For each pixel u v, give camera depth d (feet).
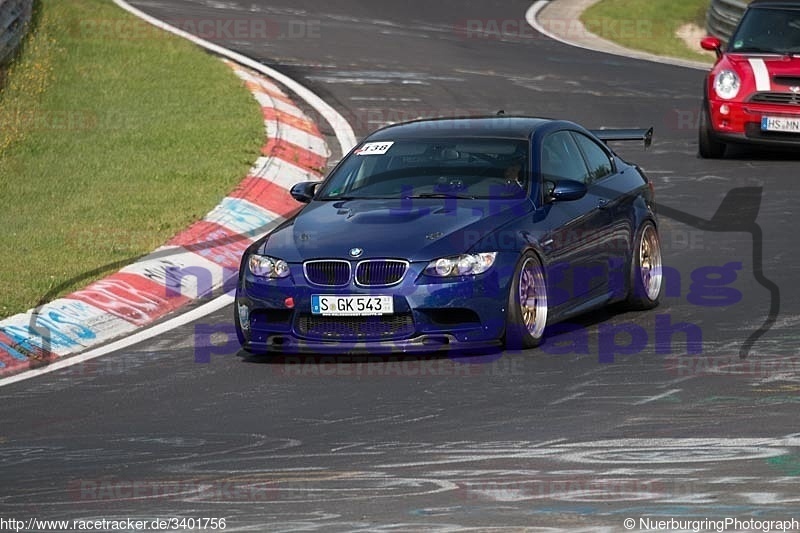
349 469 76.18
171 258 138.82
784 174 180.55
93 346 115.44
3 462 82.33
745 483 70.28
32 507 72.28
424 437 82.12
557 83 250.98
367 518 67.26
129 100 217.36
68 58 239.09
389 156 114.83
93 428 89.40
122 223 152.87
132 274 131.95
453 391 92.89
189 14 318.24
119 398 97.25
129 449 83.46
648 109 228.63
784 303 116.57
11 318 117.70
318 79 246.47
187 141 192.03
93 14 276.41
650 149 200.54
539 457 76.69
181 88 225.35
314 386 96.78
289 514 68.54
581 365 98.58
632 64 280.72
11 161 181.37
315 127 208.95
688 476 71.87
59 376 105.40
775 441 77.56
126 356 110.63
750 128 189.47
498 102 230.89
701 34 343.67
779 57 194.80
